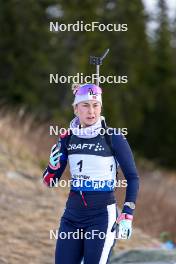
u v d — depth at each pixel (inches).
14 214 754.2
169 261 596.4
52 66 2342.5
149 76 3400.6
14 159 1032.8
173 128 3516.2
